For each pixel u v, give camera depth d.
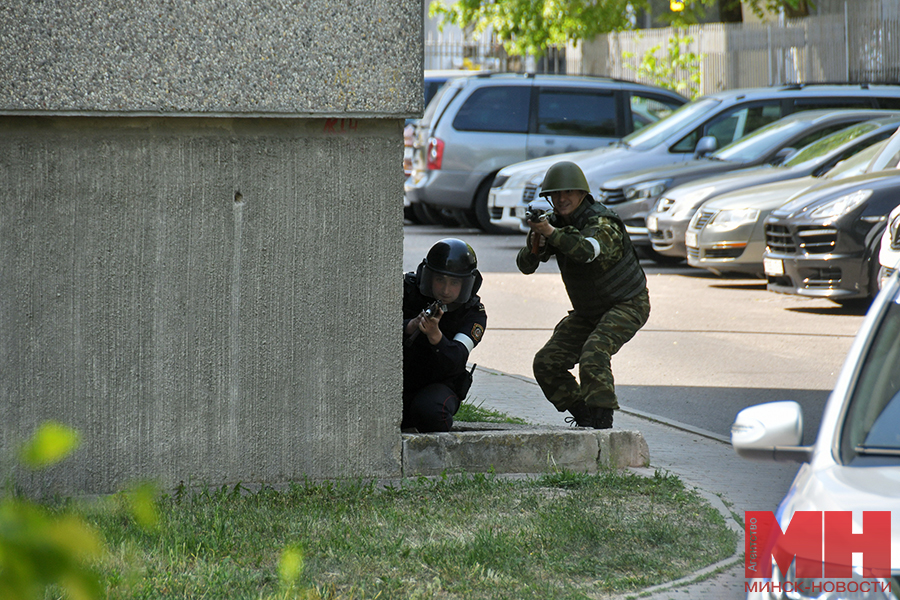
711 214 30.64
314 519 10.59
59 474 11.09
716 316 26.92
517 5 66.31
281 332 11.74
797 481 6.29
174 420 11.47
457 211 47.44
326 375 11.93
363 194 11.83
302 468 11.94
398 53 11.42
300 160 11.61
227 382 11.62
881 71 54.91
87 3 10.47
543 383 14.46
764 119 40.28
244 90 11.02
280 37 11.06
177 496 11.13
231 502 11.13
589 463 12.93
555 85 45.97
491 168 45.66
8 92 10.34
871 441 6.30
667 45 65.75
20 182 10.85
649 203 36.22
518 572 9.32
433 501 11.39
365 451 12.16
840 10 57.78
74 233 11.04
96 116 10.83
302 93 11.20
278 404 11.80
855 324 25.59
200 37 10.83
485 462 12.57
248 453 11.74
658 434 15.91
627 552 9.98
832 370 20.77
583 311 14.06
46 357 11.05
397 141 11.87
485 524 10.66
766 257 27.39
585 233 13.34
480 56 85.69
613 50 70.12
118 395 11.28
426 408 12.89
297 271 11.73
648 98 46.72
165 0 10.69
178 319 11.41
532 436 12.73
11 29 10.31
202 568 9.02
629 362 21.80
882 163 29.06
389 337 12.08
